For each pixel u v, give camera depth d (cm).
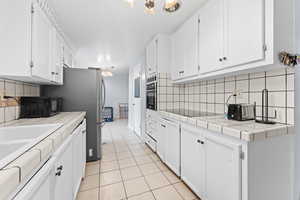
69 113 204
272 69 128
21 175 51
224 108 188
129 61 442
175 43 237
